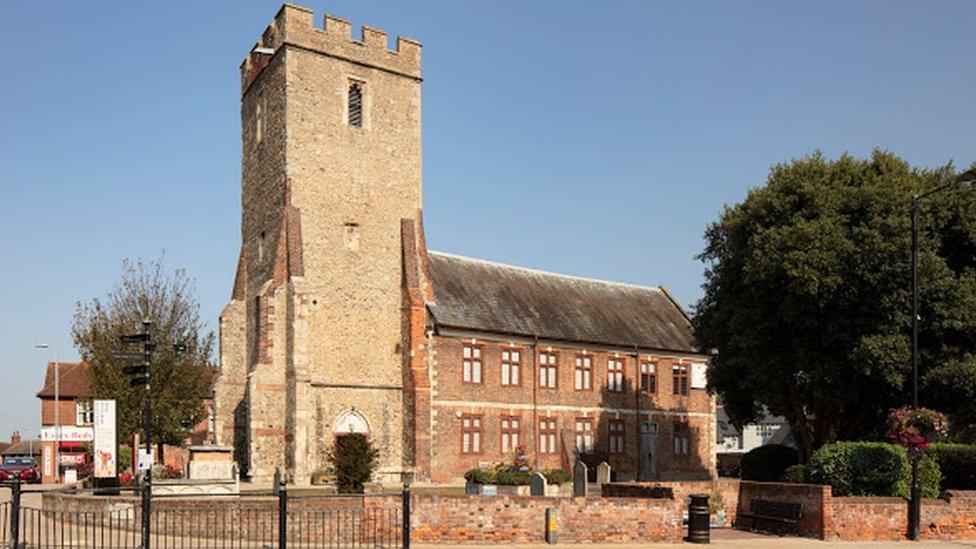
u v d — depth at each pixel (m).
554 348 45.81
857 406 34.84
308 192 39.62
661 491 24.64
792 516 24.83
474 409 41.91
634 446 49.00
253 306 41.50
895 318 30.12
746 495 26.95
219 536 21.44
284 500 17.12
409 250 42.06
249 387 37.50
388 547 20.28
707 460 53.06
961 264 32.97
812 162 34.53
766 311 33.38
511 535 21.78
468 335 42.25
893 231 30.23
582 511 22.34
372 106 42.22
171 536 21.42
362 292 40.53
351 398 39.34
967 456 28.45
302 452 37.00
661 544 22.44
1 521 22.64
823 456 26.97
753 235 33.44
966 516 24.89
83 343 43.44
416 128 43.62
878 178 33.19
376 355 40.50
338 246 40.19
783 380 33.88
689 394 52.75
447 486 38.09
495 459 42.34
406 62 43.66
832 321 31.20
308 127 40.00
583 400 46.78
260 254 41.41
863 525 24.12
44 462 55.53
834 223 31.50
